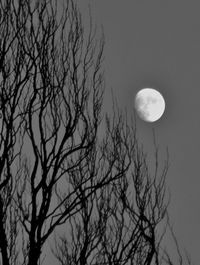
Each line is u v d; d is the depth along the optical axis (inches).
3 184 228.8
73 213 229.1
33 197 227.0
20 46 265.9
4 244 218.5
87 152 262.8
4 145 238.8
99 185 249.0
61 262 258.7
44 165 236.4
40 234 221.1
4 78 254.4
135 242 269.6
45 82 261.3
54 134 246.4
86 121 264.8
